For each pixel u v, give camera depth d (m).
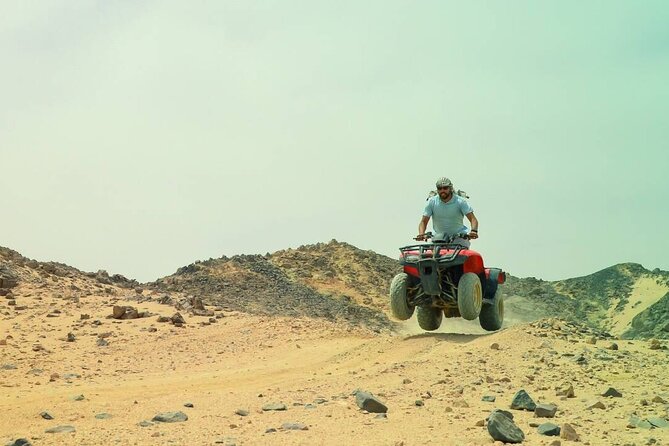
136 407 8.29
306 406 7.97
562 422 7.21
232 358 13.77
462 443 6.23
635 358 10.98
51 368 12.18
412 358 11.85
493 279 13.87
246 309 37.72
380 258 54.97
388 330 33.78
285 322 17.23
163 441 6.37
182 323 17.11
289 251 53.25
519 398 7.90
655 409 7.89
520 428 6.93
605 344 11.97
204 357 13.80
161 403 8.52
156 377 11.55
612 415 7.61
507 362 10.63
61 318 17.20
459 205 13.35
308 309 40.53
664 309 34.19
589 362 10.62
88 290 22.22
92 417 7.71
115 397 9.26
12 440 6.43
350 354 12.82
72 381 11.04
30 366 12.27
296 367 12.25
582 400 8.41
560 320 13.57
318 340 15.49
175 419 7.36
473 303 12.80
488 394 8.64
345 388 9.34
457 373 9.97
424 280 13.12
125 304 19.62
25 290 20.27
